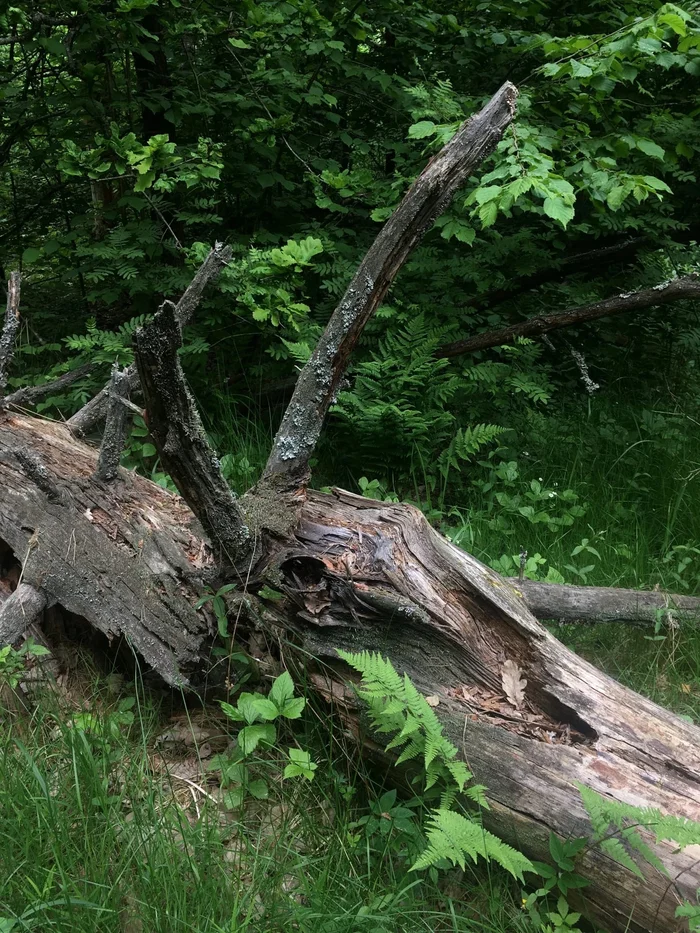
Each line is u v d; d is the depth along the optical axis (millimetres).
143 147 3939
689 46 3674
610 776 2227
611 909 2082
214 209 5406
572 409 5676
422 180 2719
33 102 5535
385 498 4324
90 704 2902
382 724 2348
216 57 5445
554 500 4406
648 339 6684
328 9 4969
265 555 2648
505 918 2174
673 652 3346
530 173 3176
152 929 2051
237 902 2035
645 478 4715
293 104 5184
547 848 2166
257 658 2779
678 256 6469
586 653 3396
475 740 2332
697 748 2309
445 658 2525
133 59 5422
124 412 3057
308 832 2379
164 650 2709
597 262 6492
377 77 4945
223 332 5141
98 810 2352
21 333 5727
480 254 5352
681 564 3844
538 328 5125
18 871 2148
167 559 2848
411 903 2150
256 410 5121
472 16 5461
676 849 2055
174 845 2234
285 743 2697
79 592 2879
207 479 2396
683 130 4637
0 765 2449
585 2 5215
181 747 2758
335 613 2555
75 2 4645
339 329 2789
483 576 2615
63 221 6332
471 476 4730
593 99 4160
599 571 3900
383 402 4531
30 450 3301
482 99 4785
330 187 4945
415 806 2385
